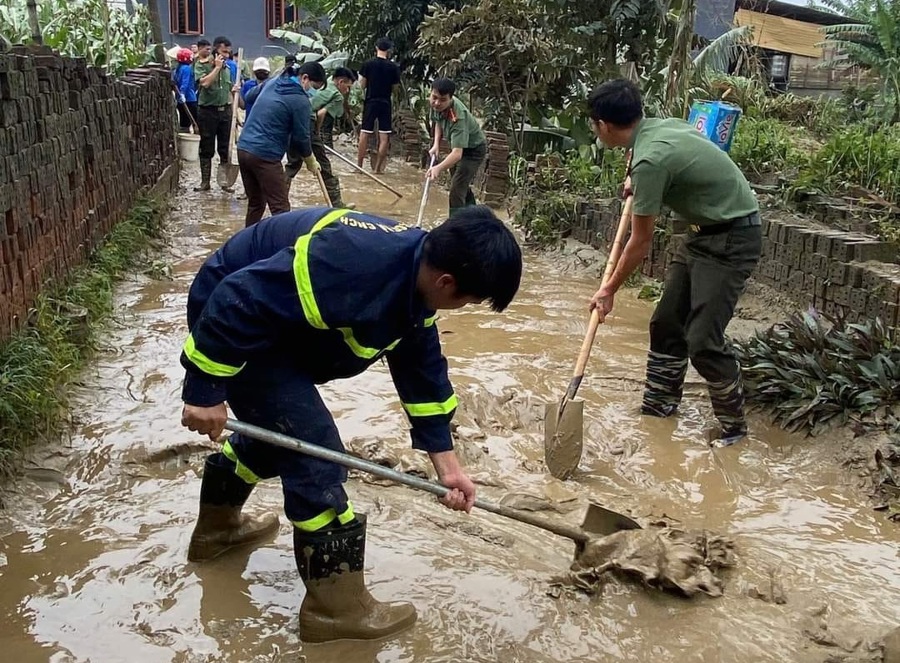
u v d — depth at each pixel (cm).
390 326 279
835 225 681
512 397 511
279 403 292
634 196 438
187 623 310
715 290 448
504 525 384
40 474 400
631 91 450
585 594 334
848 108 1533
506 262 262
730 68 1759
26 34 895
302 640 304
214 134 1170
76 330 530
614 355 594
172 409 471
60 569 336
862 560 366
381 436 454
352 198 1165
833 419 466
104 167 746
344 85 1159
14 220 483
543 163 1008
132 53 1214
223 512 340
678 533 369
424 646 303
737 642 310
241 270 273
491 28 1151
